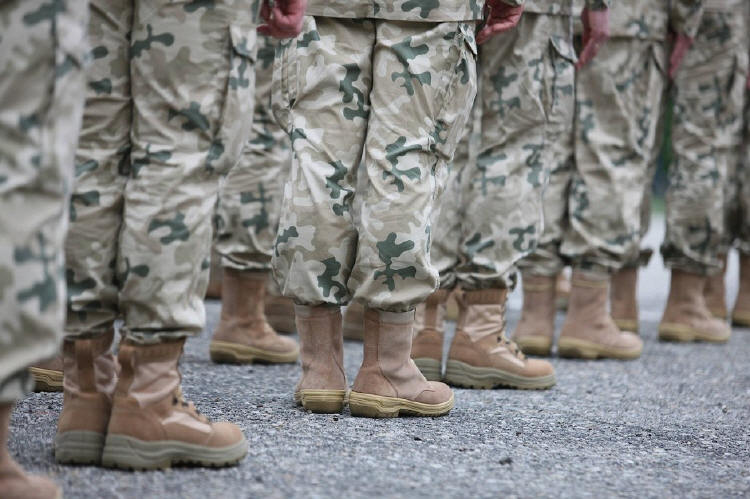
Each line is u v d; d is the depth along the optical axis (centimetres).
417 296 524
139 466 420
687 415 614
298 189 527
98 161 416
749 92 1055
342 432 507
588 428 557
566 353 834
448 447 489
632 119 822
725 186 964
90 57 390
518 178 671
